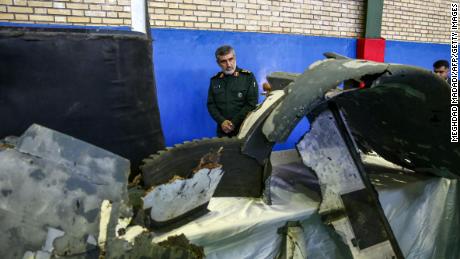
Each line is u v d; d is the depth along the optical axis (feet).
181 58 10.94
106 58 4.22
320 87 4.59
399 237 6.32
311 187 5.94
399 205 6.24
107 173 3.59
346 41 13.75
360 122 6.82
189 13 10.92
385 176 6.83
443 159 6.16
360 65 4.74
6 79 3.78
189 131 11.49
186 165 4.70
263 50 12.23
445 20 16.03
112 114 4.36
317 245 5.32
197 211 4.66
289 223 4.91
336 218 5.10
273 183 6.08
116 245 3.45
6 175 3.22
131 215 3.62
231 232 4.49
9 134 3.87
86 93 4.17
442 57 16.39
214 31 11.29
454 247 7.09
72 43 4.03
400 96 5.41
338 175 5.34
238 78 8.34
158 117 4.79
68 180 3.38
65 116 4.09
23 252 3.16
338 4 13.33
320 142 5.40
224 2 11.33
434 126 5.65
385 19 14.39
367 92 5.67
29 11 8.86
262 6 11.95
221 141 4.85
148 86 4.61
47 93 3.98
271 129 4.73
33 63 3.87
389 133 6.56
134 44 4.40
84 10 9.32
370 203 5.44
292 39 12.65
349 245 5.01
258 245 4.81
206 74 11.41
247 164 5.07
